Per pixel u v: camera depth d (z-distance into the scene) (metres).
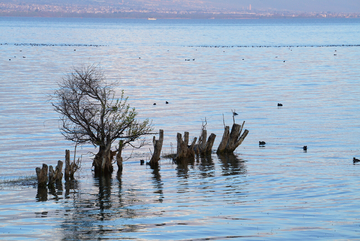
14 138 47.12
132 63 136.75
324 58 154.75
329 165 34.88
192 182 30.98
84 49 195.00
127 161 38.62
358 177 30.80
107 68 120.56
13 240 21.06
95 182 31.94
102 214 24.64
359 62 138.75
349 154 38.88
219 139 46.88
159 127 52.44
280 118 57.38
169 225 22.58
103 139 34.41
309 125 52.78
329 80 97.19
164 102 70.12
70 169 33.25
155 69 121.12
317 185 29.02
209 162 37.19
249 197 26.84
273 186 29.12
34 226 22.94
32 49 189.00
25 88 82.81
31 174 34.69
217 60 150.88
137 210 25.14
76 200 27.53
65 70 113.38
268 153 39.88
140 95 76.75
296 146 42.62
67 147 43.97
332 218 22.84
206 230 21.75
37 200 27.72
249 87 88.00
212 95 77.81
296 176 31.58
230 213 24.05
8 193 29.36
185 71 117.38
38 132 49.78
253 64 136.62
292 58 156.75
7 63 130.62
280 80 98.62
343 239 20.30
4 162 38.41
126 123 35.06
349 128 50.81
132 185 30.78
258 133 48.97
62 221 23.64
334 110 62.66
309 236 20.69
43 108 63.53
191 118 57.78
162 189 29.45
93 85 34.84
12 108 63.47
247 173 32.97
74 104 34.00
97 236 21.38
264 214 23.70
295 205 25.05
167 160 38.53
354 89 83.31
